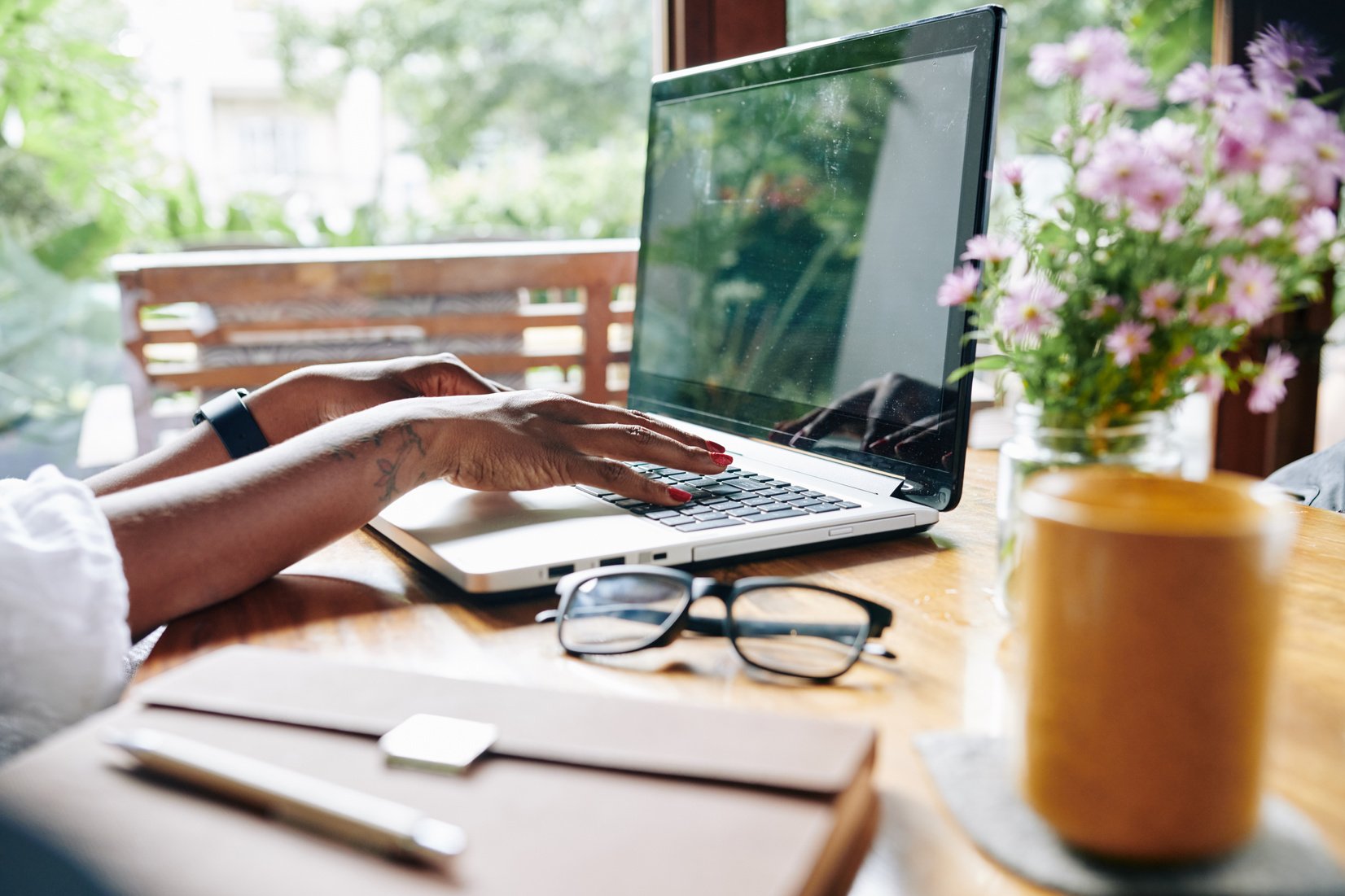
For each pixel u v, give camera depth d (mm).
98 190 2379
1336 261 493
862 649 542
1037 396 531
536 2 3379
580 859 311
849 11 1768
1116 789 333
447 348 2188
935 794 396
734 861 306
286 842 327
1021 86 1970
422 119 3479
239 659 469
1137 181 465
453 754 369
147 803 351
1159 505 371
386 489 692
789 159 945
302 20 3184
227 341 2146
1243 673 328
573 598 577
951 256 759
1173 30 1964
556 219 3467
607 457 785
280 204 2789
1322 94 512
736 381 1014
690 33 1607
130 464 819
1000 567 573
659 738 380
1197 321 486
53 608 538
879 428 824
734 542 700
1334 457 1055
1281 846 343
